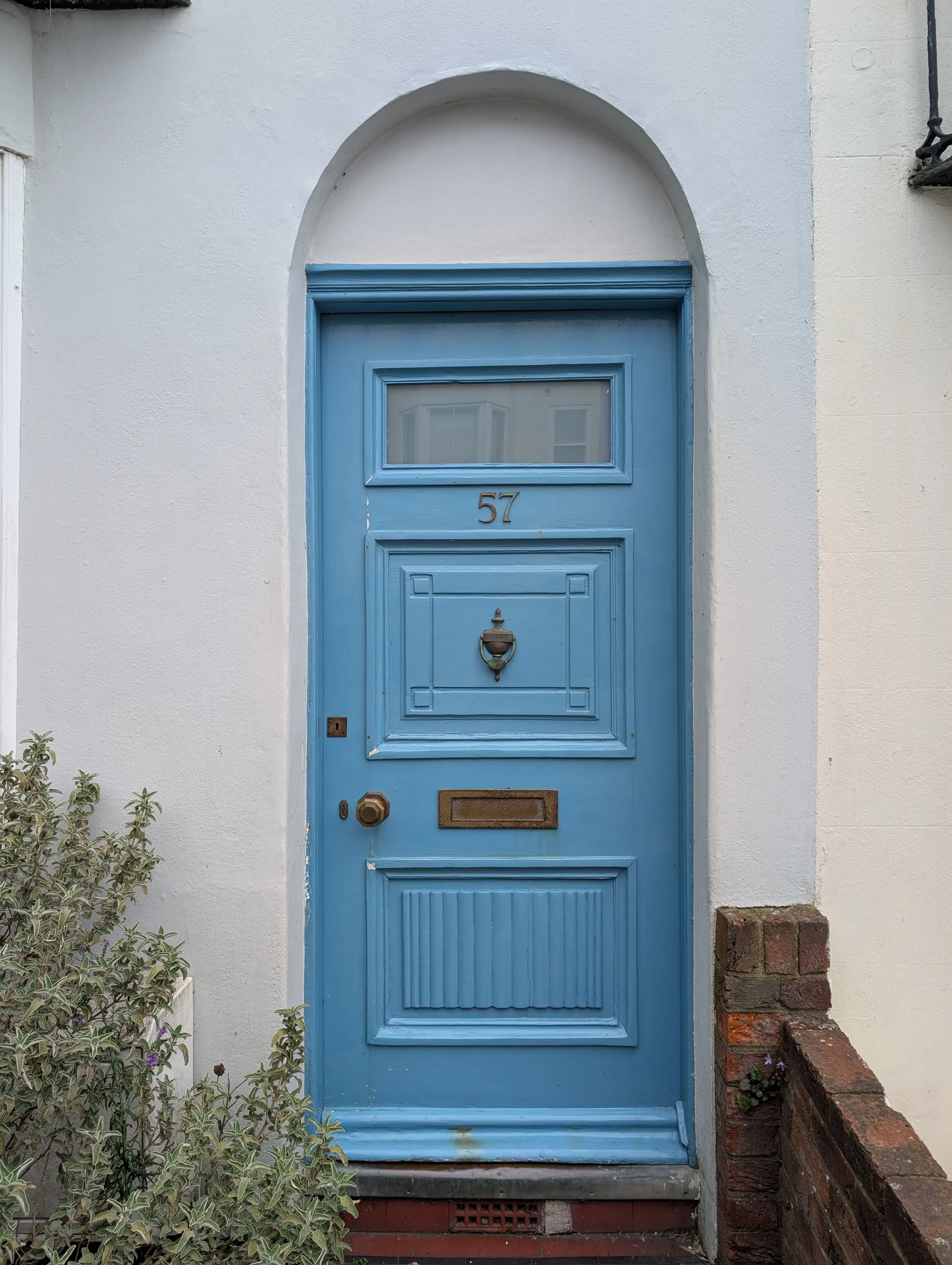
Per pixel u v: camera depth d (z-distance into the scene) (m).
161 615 2.36
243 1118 2.25
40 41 2.35
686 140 2.32
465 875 2.60
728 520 2.33
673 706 2.58
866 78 2.33
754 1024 2.23
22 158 2.35
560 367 2.60
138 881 2.19
